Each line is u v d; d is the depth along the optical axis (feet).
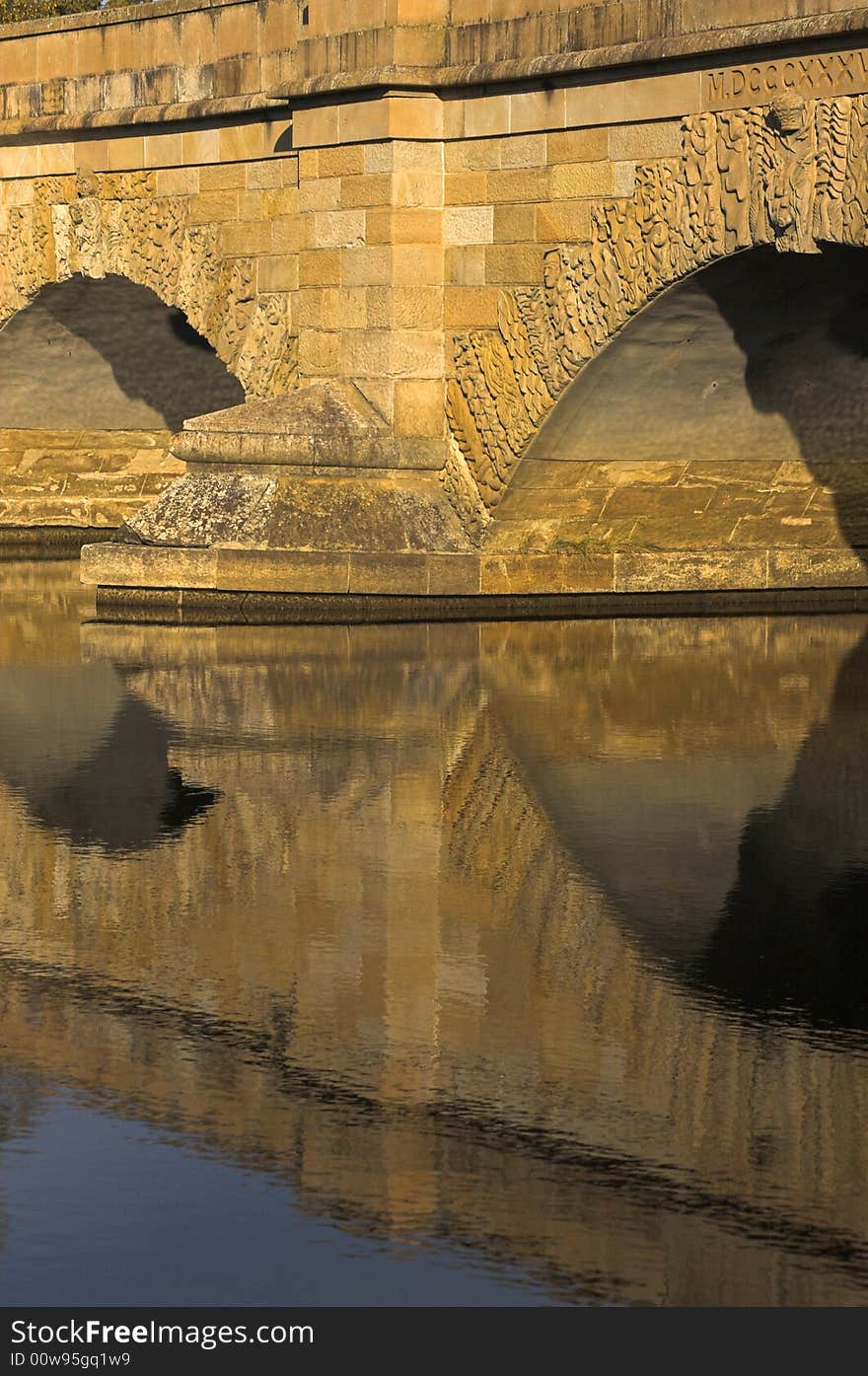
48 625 110.83
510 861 56.39
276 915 50.88
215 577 117.29
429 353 122.62
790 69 102.89
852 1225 33.40
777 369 116.78
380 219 122.11
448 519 122.01
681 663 96.94
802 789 66.18
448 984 45.29
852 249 102.68
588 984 45.44
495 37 117.91
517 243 118.32
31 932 49.34
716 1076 39.68
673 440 120.37
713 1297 31.24
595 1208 34.01
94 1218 33.65
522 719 79.36
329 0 124.06
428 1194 34.40
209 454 119.65
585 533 123.75
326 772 68.28
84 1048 41.09
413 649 101.09
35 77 152.97
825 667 96.17
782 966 46.93
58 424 172.76
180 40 140.67
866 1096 38.78
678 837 59.41
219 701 83.15
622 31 110.73
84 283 154.51
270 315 134.10
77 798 64.28
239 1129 37.01
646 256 111.04
